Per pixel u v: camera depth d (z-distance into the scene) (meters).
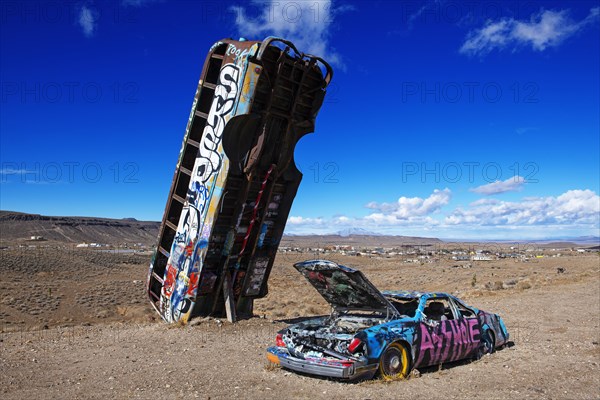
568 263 81.12
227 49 13.88
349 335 7.48
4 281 53.28
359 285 8.20
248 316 15.73
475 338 9.23
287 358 7.66
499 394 6.89
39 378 8.09
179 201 15.58
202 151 14.48
